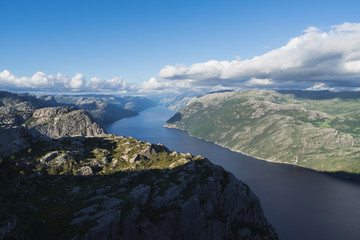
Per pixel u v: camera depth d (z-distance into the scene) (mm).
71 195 101688
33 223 75750
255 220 127375
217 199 111188
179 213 92125
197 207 96812
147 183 115812
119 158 153875
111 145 178750
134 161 149875
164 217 89812
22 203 89562
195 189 105688
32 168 121938
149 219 86875
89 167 133875
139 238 80750
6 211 78062
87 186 115500
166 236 86062
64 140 174625
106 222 76188
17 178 108438
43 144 147875
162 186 108188
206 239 97250
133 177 126062
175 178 117750
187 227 93188
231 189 117062
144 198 97688
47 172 122688
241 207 120188
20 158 122688
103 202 90812
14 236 67500
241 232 111000
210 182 110812
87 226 73938
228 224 105625
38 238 69250
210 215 102750
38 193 104312
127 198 94438
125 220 79625
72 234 70062
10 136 133500
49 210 86875
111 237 75125
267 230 130250
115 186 114500
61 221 77938
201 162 140500
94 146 173000
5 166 113938
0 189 96000
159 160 153750
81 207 87375
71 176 125750
